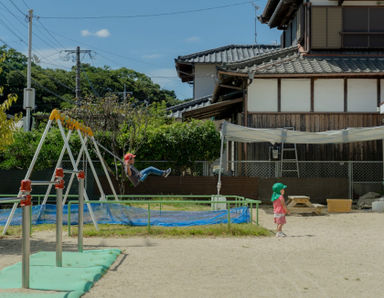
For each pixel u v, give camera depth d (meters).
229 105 20.06
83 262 6.88
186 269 6.64
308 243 9.22
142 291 5.34
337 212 15.49
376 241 9.51
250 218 11.72
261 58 19.44
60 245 6.58
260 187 17.48
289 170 18.16
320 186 17.55
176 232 10.27
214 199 15.05
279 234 10.18
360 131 15.79
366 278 6.14
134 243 9.16
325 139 16.09
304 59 19.25
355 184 18.06
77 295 4.92
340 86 18.59
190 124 18.00
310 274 6.36
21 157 17.42
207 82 28.56
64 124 10.53
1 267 6.82
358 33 19.42
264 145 18.59
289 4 21.06
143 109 18.67
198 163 18.08
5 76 45.19
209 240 9.60
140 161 17.75
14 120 10.10
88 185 17.56
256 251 8.25
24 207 5.22
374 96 18.56
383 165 18.02
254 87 18.55
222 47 30.75
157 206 16.06
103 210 11.73
